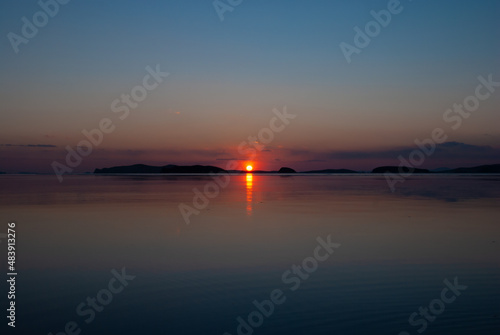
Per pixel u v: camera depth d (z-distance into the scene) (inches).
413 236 677.9
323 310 361.1
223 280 445.7
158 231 727.1
